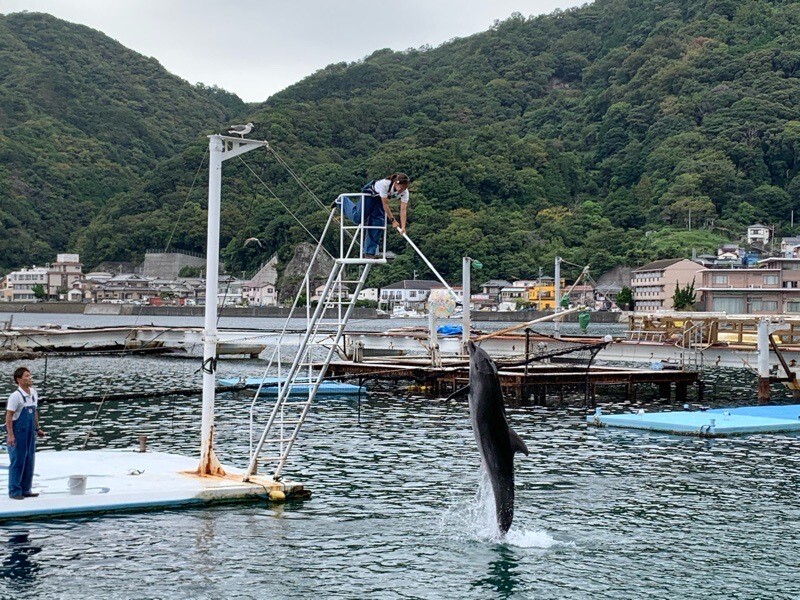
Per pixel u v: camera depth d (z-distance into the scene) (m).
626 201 173.88
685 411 32.53
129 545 14.09
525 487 19.28
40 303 154.12
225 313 134.38
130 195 180.75
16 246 180.62
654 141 192.88
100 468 18.30
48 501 15.34
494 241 150.25
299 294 16.95
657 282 129.88
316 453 23.50
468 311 43.34
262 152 155.50
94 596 12.02
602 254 146.12
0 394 37.28
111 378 45.22
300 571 13.24
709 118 189.88
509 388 34.88
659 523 16.34
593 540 15.20
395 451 23.88
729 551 14.68
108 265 169.88
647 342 47.00
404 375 36.88
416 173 167.12
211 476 17.70
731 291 105.62
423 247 148.25
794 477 20.58
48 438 25.88
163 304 150.88
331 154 188.50
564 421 29.53
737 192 174.00
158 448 24.19
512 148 186.62
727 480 20.19
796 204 172.38
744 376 47.16
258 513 16.23
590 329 101.50
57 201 196.50
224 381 41.41
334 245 137.38
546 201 172.62
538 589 12.77
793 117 186.25
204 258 164.75
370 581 12.94
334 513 16.56
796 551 14.70
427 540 14.98
